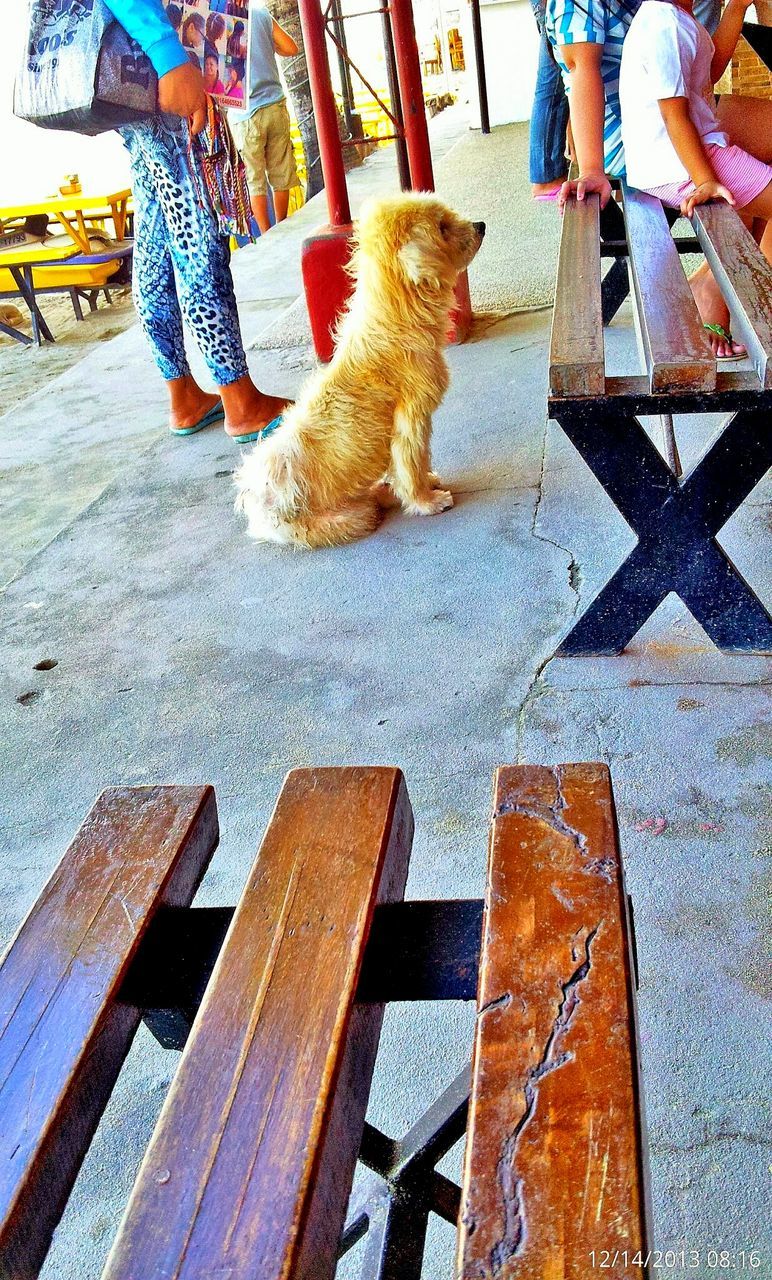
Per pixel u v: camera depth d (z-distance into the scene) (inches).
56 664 122.3
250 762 98.6
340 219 191.5
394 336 127.9
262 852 45.7
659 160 130.3
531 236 248.5
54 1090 37.7
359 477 134.7
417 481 136.3
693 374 86.9
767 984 66.6
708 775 84.8
